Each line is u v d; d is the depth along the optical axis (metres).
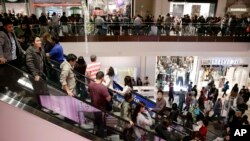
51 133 3.77
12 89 3.62
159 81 12.91
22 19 9.64
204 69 12.68
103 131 4.29
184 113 9.81
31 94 3.78
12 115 3.53
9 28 3.92
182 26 10.80
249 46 11.20
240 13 15.05
